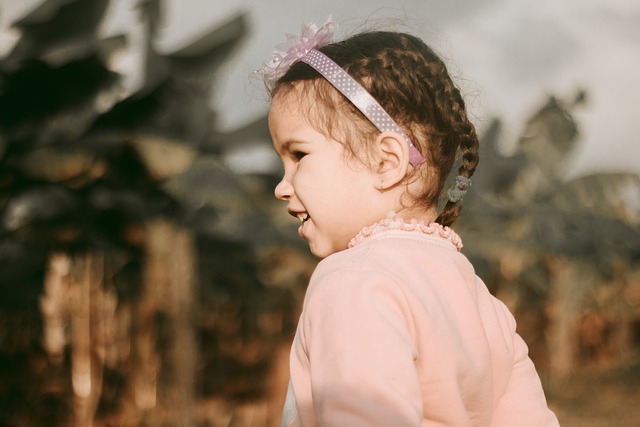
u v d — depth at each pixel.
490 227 15.86
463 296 1.28
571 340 18.17
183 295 7.71
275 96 1.38
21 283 6.13
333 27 1.42
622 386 17.41
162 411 7.83
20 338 6.56
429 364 1.16
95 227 6.16
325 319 1.14
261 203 10.79
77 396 6.36
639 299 21.33
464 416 1.17
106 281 6.70
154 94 5.93
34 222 5.77
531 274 17.58
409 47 1.43
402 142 1.28
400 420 1.03
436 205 1.42
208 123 7.82
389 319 1.12
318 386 1.10
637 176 17.98
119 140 5.86
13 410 6.46
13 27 5.93
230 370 11.36
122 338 7.31
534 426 1.36
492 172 14.84
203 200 7.17
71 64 5.42
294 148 1.35
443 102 1.39
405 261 1.23
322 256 1.33
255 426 10.26
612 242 17.84
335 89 1.32
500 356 1.36
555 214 16.45
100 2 6.03
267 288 12.01
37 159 5.62
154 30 7.30
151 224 6.89
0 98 5.46
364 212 1.30
